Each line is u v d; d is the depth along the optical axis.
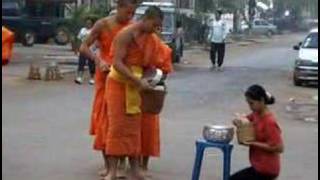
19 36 43.50
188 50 44.28
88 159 10.29
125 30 8.48
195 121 14.66
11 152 10.63
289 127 14.16
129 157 8.99
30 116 14.45
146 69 8.71
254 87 7.25
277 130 7.21
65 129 12.91
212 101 18.31
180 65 31.05
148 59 8.62
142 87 8.58
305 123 14.84
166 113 15.70
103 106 8.99
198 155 7.75
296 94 20.80
